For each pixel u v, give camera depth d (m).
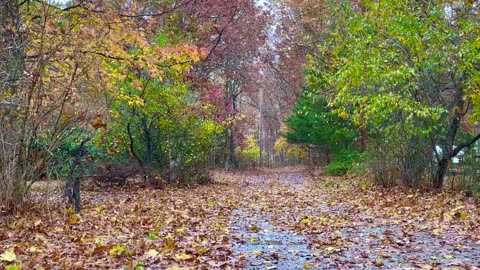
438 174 13.39
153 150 18.27
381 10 11.91
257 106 60.31
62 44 9.15
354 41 12.52
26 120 8.35
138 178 18.12
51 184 8.89
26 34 8.87
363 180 17.42
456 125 12.66
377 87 13.68
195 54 11.85
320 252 6.09
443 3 12.27
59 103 8.76
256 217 9.93
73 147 10.96
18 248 5.87
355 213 10.12
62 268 4.99
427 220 8.60
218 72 36.78
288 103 48.53
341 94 12.52
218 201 13.09
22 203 8.30
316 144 32.66
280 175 33.03
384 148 14.98
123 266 5.16
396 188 14.27
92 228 7.84
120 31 11.08
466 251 6.03
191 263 5.38
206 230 7.95
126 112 16.52
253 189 18.12
